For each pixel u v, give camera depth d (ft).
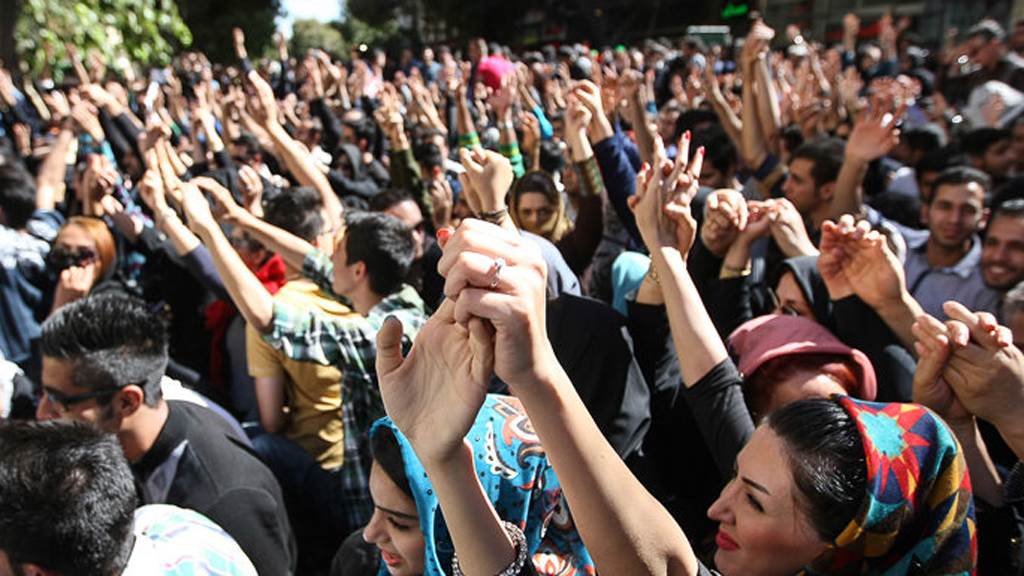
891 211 12.39
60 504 4.05
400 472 4.24
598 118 9.84
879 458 3.68
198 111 18.30
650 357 6.93
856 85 19.29
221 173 16.16
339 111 29.14
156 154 8.81
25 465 4.12
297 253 8.91
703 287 7.52
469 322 2.65
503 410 4.24
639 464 6.56
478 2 70.79
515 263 2.60
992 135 14.07
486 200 5.99
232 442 6.48
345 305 8.94
